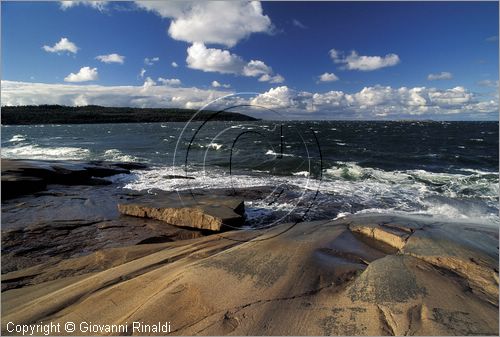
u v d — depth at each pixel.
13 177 9.73
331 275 3.41
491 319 2.59
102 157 19.77
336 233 5.07
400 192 10.25
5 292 3.72
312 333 2.43
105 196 9.48
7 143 31.55
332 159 18.05
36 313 2.97
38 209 8.10
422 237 4.56
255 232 5.70
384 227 5.14
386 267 3.51
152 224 7.03
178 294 2.97
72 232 6.51
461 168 15.80
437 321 2.54
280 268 3.54
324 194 9.80
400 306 2.75
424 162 17.67
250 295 2.95
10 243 5.85
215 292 3.00
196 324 2.55
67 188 10.53
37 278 4.25
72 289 3.46
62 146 27.69
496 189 10.81
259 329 2.49
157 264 4.14
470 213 8.02
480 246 4.28
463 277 3.37
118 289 3.25
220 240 5.32
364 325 2.51
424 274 3.35
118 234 6.44
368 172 13.88
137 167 14.96
